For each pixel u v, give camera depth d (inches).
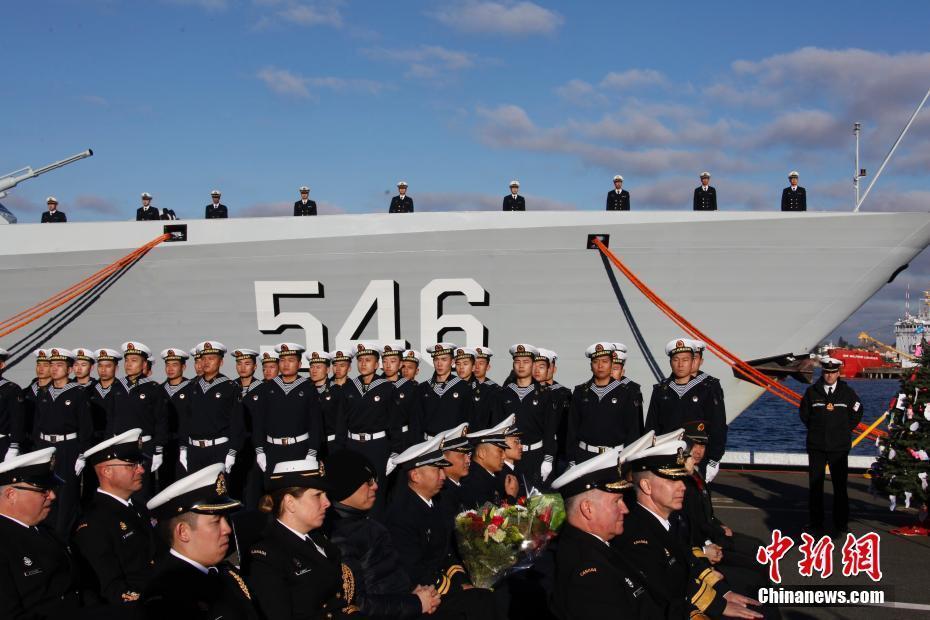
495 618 183.0
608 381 383.9
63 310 559.8
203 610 140.3
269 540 159.2
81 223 552.1
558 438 418.9
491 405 417.1
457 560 194.5
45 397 428.1
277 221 530.3
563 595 153.1
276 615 152.1
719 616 179.2
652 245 503.2
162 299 548.1
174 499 144.6
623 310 512.1
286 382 422.0
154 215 620.4
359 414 421.7
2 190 598.5
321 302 530.9
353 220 522.3
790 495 477.1
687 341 358.3
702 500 251.6
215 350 433.7
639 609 154.3
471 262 514.9
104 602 192.1
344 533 180.7
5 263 557.9
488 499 231.1
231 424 427.8
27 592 173.6
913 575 303.4
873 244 495.5
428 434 426.3
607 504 154.0
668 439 192.1
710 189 532.1
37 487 177.3
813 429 374.9
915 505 384.8
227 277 538.3
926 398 374.6
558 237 506.6
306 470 160.6
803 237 497.4
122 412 421.7
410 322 524.7
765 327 509.4
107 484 200.8
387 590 181.5
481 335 520.7
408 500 204.7
